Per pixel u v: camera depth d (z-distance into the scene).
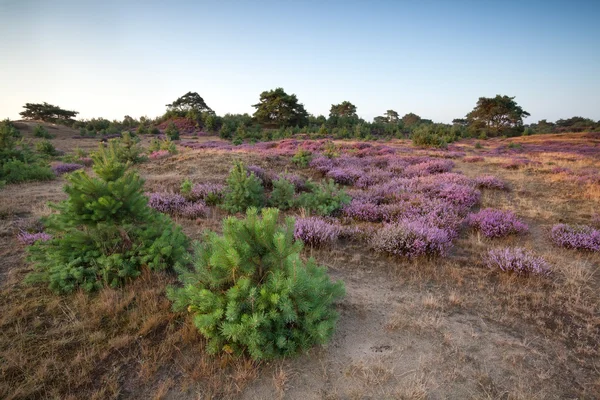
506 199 10.06
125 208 4.66
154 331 3.61
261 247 3.43
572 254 6.20
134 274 4.48
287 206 9.22
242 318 2.96
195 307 3.42
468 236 7.19
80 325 3.59
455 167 16.42
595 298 4.61
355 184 12.68
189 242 5.66
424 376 3.11
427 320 3.97
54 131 53.09
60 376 2.97
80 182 4.36
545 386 3.02
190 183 10.35
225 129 49.22
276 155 18.11
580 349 3.52
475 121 85.25
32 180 12.31
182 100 90.31
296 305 3.21
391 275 5.26
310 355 3.34
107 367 3.11
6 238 6.18
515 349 3.51
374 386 2.98
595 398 2.89
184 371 3.08
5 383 2.84
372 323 3.93
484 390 2.95
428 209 8.10
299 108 79.75
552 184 11.84
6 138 16.66
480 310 4.28
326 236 6.25
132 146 16.53
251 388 2.93
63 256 4.51
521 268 5.17
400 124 73.94
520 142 43.09
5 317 3.70
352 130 58.59
